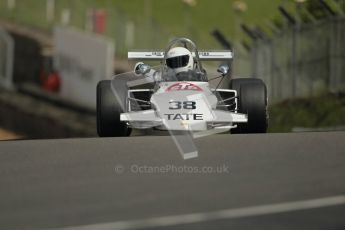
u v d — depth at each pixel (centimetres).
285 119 7488
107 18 12406
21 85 11662
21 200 1922
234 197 1914
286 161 2475
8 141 3275
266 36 7919
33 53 11706
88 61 10394
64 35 11000
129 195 1958
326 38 7238
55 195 1977
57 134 10575
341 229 1579
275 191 1981
